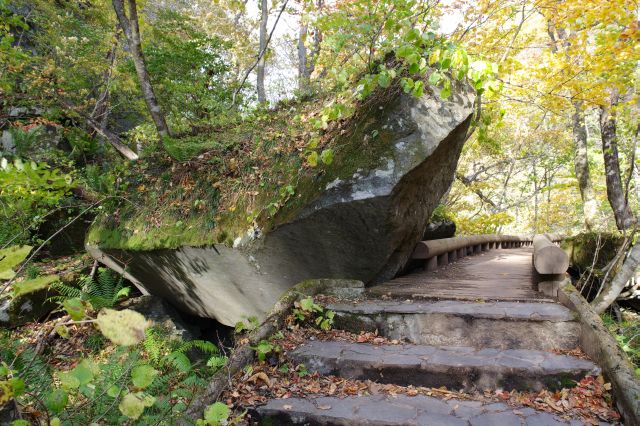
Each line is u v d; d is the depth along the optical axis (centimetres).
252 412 272
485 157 2141
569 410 262
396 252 559
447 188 620
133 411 171
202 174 576
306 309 384
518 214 2678
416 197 492
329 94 568
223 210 514
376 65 500
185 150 589
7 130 974
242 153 557
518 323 347
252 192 498
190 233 524
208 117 920
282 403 279
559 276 435
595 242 794
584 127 1440
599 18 759
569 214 2220
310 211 433
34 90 865
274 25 839
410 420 254
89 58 968
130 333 162
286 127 558
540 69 866
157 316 652
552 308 368
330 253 466
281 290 515
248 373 303
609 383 267
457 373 303
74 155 1095
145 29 993
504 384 296
